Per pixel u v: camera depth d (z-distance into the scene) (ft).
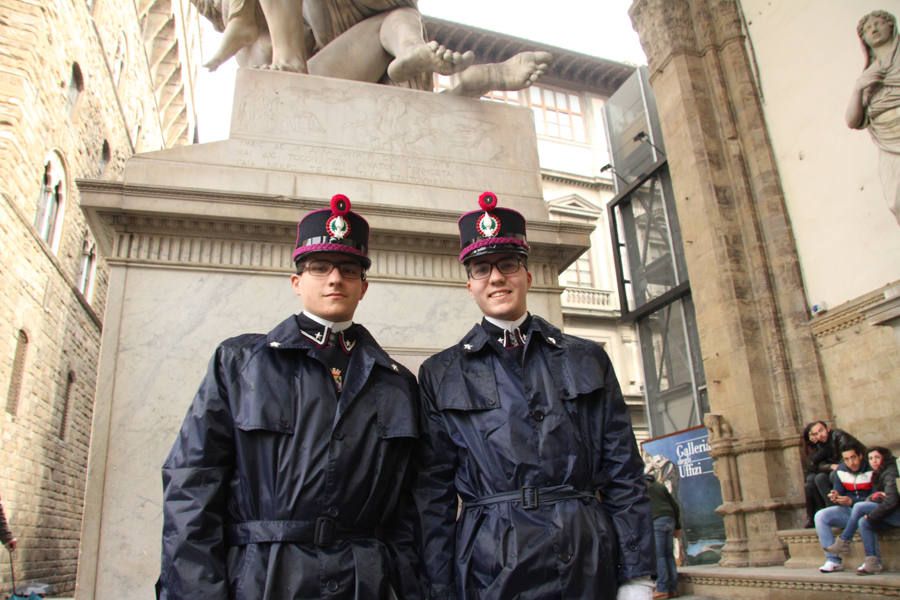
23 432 34.09
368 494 5.07
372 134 9.41
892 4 21.18
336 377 5.47
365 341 5.81
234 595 4.50
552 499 5.16
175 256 7.70
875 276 21.66
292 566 4.56
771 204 25.93
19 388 33.68
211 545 4.55
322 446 4.95
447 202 9.20
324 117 9.31
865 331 21.71
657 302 39.70
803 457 22.91
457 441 5.58
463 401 5.57
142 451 6.82
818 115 24.39
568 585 4.81
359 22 11.93
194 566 4.41
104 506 6.53
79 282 46.11
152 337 7.29
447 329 8.40
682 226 28.96
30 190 34.14
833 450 18.54
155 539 6.55
